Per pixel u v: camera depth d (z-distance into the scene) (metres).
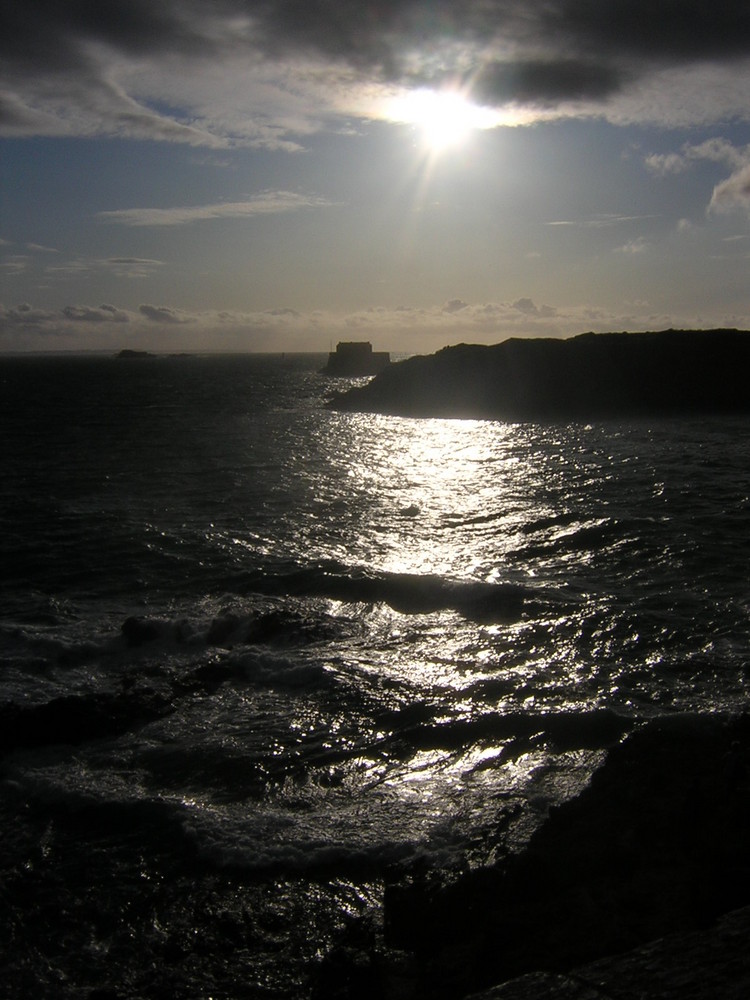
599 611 12.78
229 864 6.80
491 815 7.23
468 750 8.66
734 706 9.27
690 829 6.17
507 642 11.76
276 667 10.95
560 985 4.44
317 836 7.08
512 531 18.75
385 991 5.16
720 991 4.08
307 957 5.79
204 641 12.25
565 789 7.64
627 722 8.89
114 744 9.07
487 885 5.96
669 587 14.01
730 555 15.84
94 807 7.76
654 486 23.94
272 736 9.09
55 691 10.54
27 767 8.60
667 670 10.48
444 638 12.04
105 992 5.53
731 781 6.57
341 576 15.11
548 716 9.11
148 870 6.82
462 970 5.18
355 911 6.20
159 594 14.85
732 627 11.90
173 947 5.95
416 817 7.34
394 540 18.34
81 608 14.16
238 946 5.93
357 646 11.79
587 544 17.22
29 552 17.81
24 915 6.34
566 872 5.94
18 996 5.55
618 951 5.05
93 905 6.43
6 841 7.33
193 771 8.39
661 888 5.60
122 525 20.33
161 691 10.26
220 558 16.95
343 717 9.50
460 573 15.45
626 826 6.34
